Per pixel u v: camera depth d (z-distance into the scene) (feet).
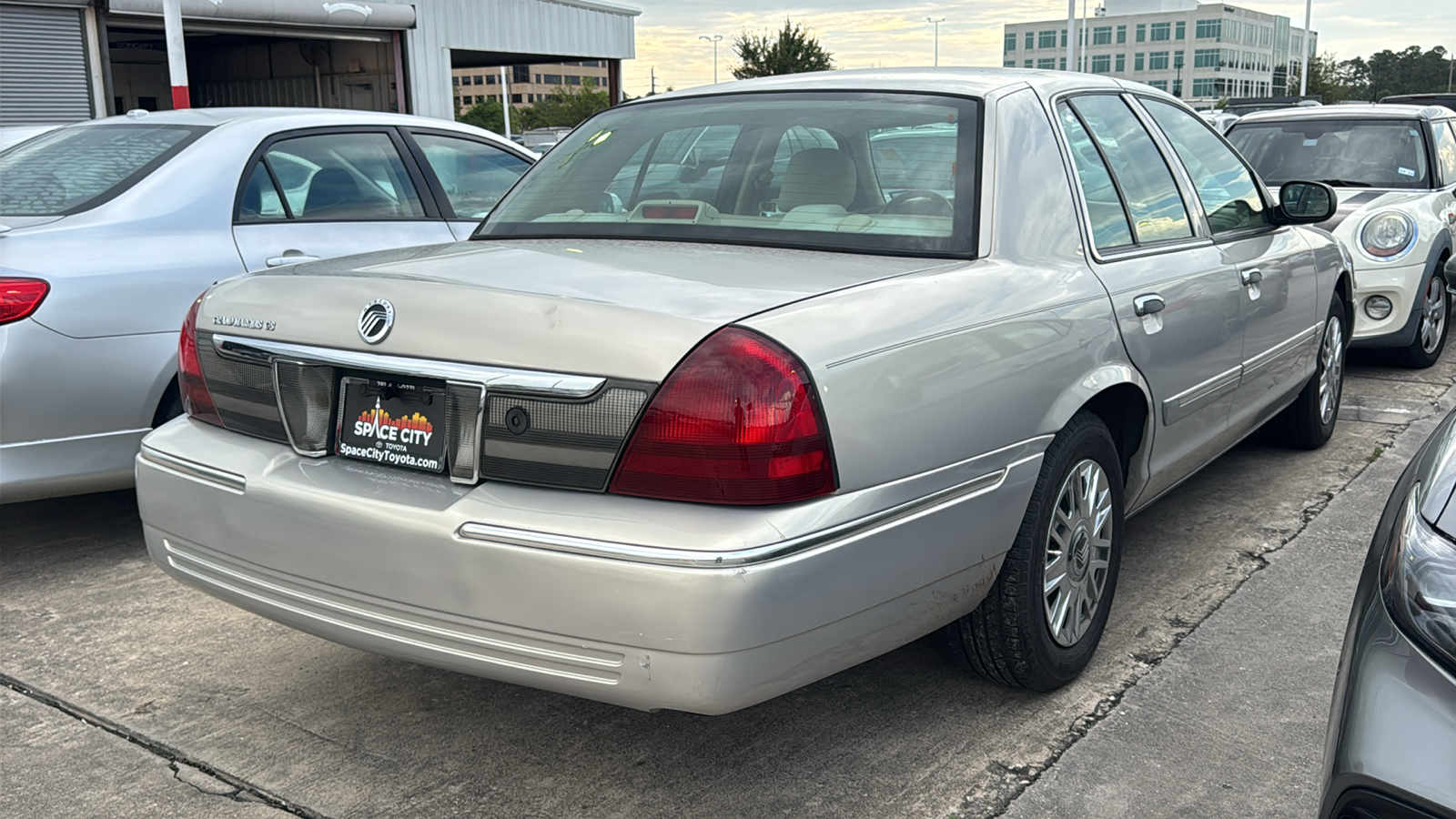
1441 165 24.63
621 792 8.37
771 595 6.63
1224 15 429.79
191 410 9.11
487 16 79.25
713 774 8.58
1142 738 8.95
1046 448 8.80
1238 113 67.67
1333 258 15.76
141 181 13.78
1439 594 5.04
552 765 8.75
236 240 14.05
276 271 9.01
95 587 12.42
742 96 10.91
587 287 7.59
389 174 16.37
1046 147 9.84
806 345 6.98
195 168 14.14
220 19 59.06
